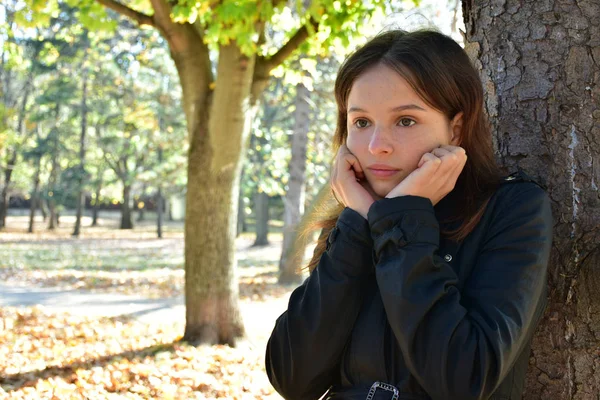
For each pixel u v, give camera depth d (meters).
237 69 7.07
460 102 1.61
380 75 1.58
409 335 1.42
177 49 7.57
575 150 1.97
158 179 29.23
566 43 2.02
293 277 15.43
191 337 7.78
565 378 1.93
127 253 27.12
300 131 15.55
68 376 6.42
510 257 1.51
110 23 7.54
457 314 1.42
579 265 1.93
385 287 1.47
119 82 26.56
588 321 1.90
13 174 44.81
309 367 1.62
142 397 5.84
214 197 7.70
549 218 1.58
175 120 23.19
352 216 1.61
